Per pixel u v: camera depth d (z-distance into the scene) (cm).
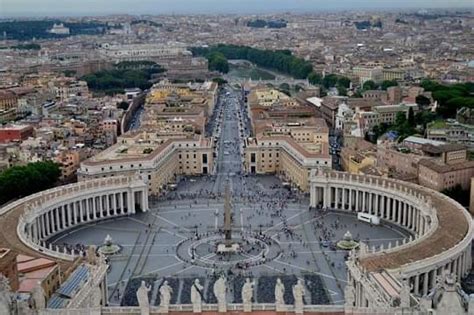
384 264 17662
